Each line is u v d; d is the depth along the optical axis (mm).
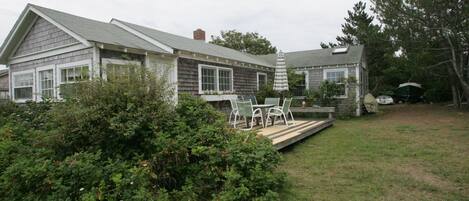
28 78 9773
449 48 16344
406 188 3977
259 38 33688
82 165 3395
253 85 14062
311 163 5348
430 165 5062
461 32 15266
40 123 5625
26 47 9773
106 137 4082
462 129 9273
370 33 18875
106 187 3242
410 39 16547
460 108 17672
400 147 6629
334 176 4547
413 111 17266
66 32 8109
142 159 3895
